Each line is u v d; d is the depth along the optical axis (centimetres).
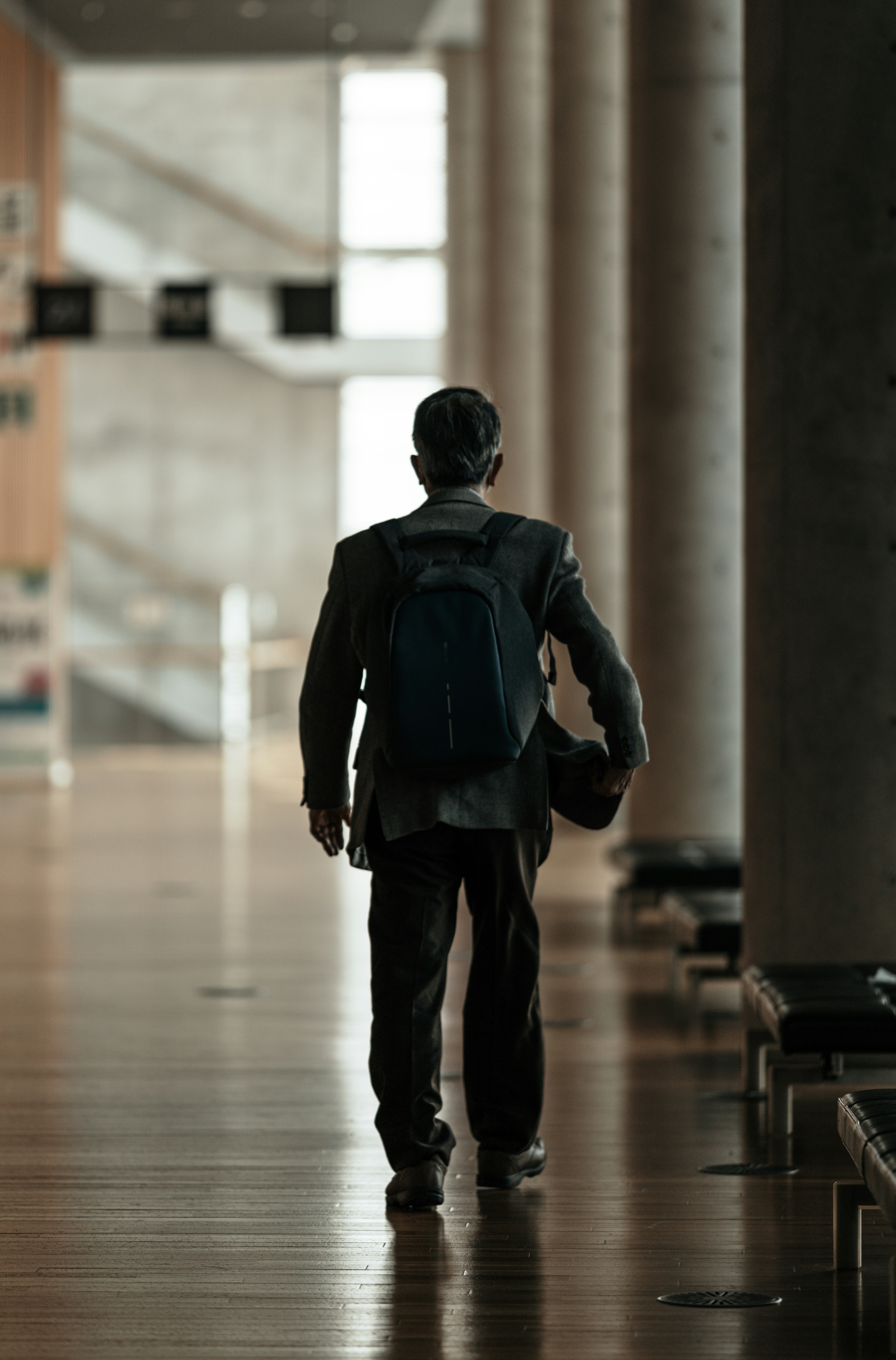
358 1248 652
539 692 675
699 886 1642
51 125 3766
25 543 3669
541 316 3622
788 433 1013
